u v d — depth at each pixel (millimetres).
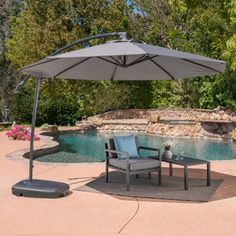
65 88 24281
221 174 9359
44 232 5316
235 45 17922
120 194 7434
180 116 22844
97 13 24328
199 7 19391
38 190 7188
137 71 9070
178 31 25516
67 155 14867
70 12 24156
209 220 5844
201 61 6988
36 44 23250
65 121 26891
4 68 29188
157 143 18828
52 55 7516
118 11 24484
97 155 14938
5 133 20141
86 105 26828
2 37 33781
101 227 5523
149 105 27266
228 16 18750
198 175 9297
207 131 20688
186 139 20281
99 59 8219
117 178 8969
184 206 6629
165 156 8258
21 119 27469
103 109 26750
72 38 23172
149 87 27094
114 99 26672
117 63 8266
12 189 7383
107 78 9586
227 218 5941
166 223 5707
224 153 15555
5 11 34625
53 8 23562
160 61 8117
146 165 7961
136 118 24750
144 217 6004
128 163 7723
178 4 20641
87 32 24672
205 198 7074
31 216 6066
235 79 21219
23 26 26266
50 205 6695
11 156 12242
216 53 20922
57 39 22953
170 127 21922
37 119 26672
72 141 19469
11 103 28219
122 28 26172
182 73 8852
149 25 29609
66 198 7172
